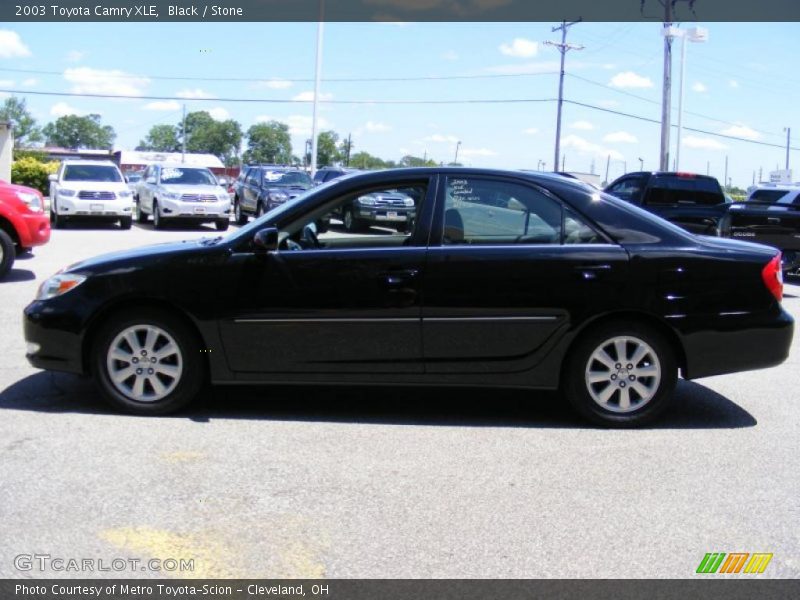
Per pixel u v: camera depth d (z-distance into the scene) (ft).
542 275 17.72
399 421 18.56
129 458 15.69
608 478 15.29
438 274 17.72
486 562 11.95
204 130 343.26
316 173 89.97
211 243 18.54
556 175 19.12
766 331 18.13
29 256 48.03
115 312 18.10
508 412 19.51
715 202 51.21
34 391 20.03
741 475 15.58
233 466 15.43
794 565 12.07
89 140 444.14
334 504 13.85
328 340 17.92
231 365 18.08
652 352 18.11
